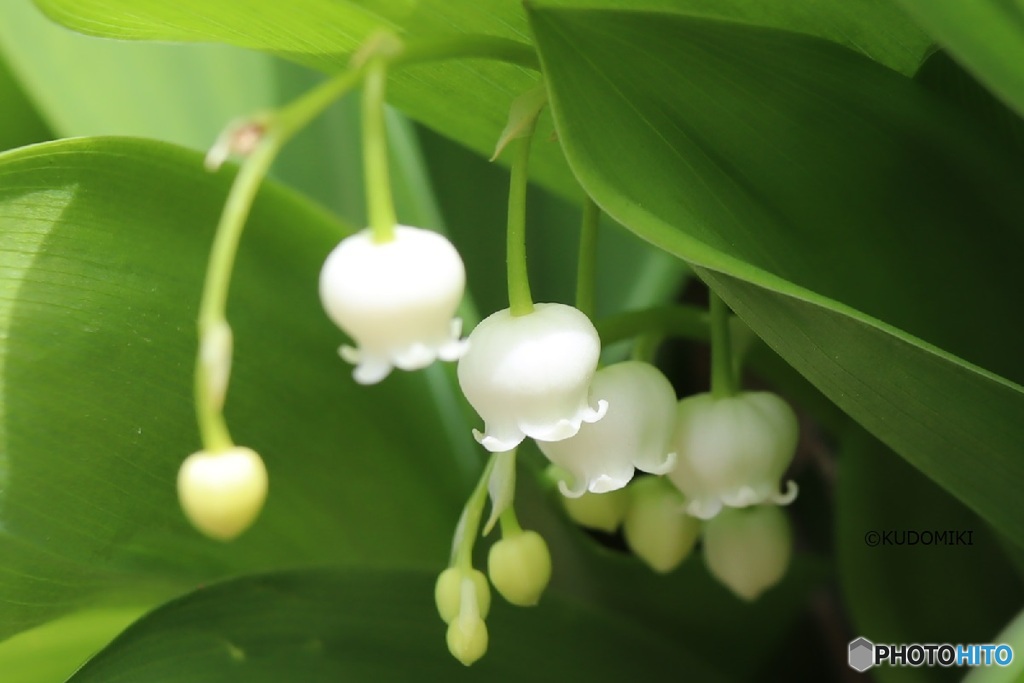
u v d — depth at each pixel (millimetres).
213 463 107
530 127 122
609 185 120
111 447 147
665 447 132
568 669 156
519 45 123
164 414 148
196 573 156
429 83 143
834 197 133
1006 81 110
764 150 131
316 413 157
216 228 146
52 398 144
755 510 154
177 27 133
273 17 132
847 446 157
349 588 150
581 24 127
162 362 147
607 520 154
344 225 152
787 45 131
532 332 121
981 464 126
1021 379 133
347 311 112
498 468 132
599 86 127
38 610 151
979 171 135
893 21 134
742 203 130
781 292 116
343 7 130
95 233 141
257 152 106
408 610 151
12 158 135
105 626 157
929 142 134
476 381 122
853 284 132
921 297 133
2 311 140
